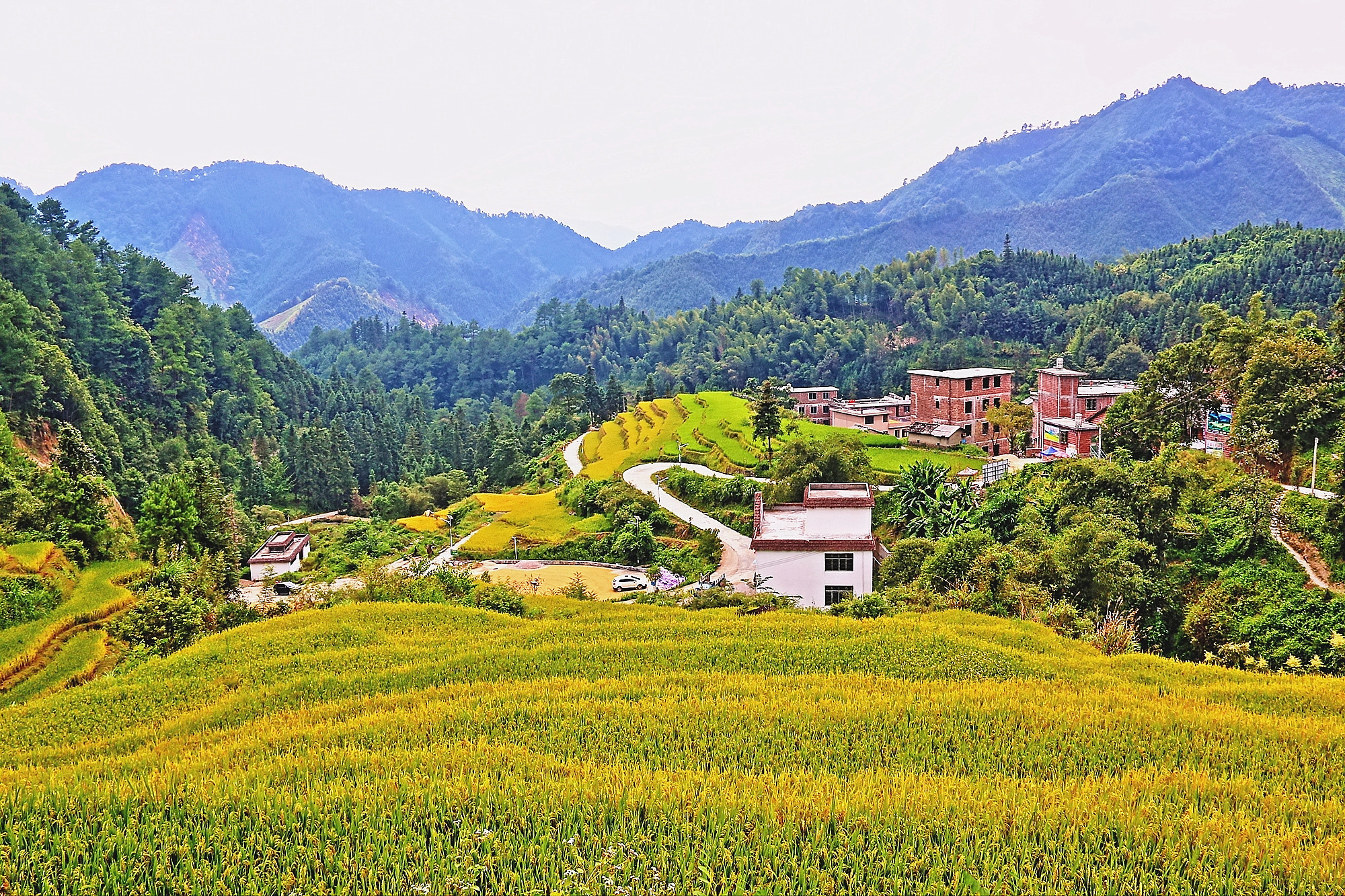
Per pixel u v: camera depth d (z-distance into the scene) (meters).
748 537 70.62
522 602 44.12
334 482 139.38
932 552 50.06
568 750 20.70
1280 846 14.75
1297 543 42.69
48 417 100.06
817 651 31.30
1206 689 26.81
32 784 17.62
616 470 95.25
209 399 152.00
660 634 35.00
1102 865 14.21
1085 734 21.61
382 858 13.98
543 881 13.56
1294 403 53.09
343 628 36.41
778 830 15.10
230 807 15.90
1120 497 49.22
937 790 16.94
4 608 43.62
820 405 146.62
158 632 41.69
